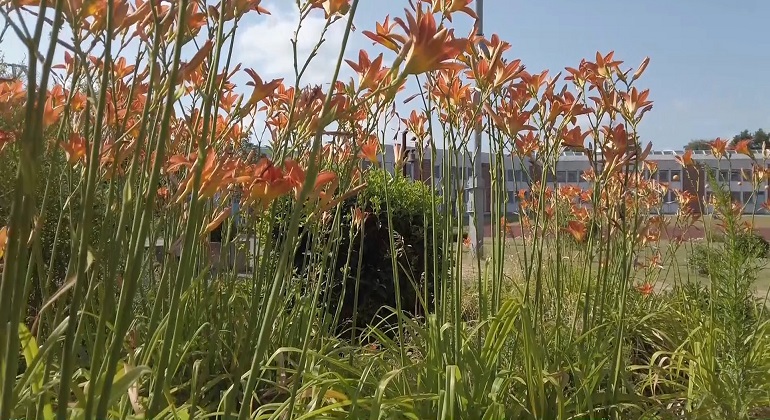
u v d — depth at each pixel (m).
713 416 2.62
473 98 2.57
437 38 1.20
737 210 3.85
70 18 1.20
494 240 2.72
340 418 2.14
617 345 2.63
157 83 1.36
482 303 2.68
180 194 1.42
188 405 1.96
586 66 2.68
